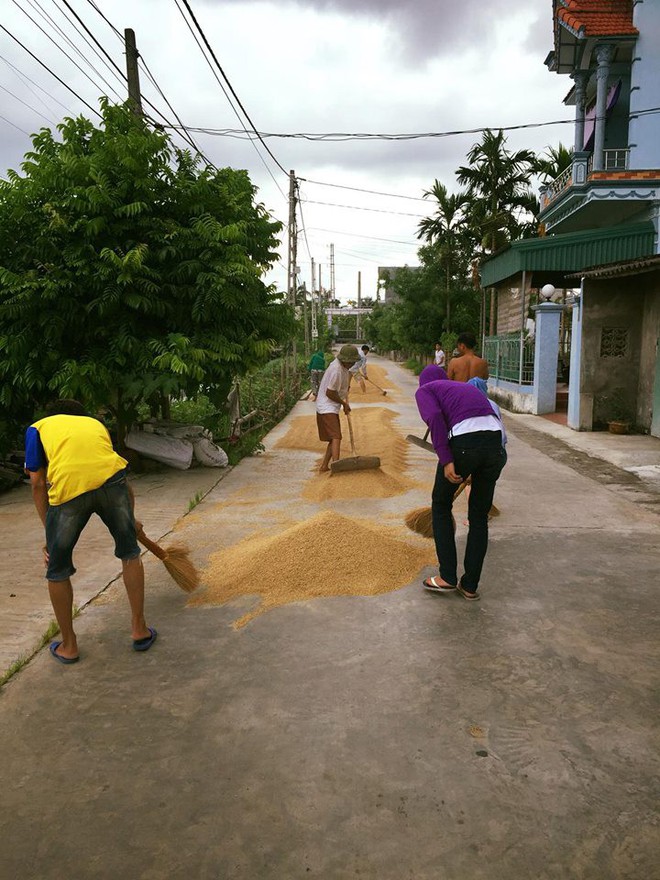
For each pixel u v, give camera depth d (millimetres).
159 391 8195
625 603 4086
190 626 3775
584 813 2264
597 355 12266
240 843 2141
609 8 16234
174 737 2713
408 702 2965
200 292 7434
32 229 7195
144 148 7348
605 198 15344
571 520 5977
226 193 7969
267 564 4422
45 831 2199
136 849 2119
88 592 4258
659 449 10078
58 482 3211
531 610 3973
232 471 8352
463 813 2266
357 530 4793
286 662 3346
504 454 4020
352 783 2424
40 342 7086
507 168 29094
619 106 17656
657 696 3012
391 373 34438
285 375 19594
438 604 4059
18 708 2938
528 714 2863
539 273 18594
